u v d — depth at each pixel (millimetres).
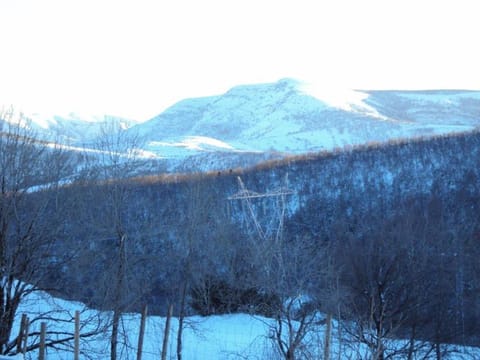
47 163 22609
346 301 26344
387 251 29359
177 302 31016
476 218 52812
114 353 21719
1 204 20953
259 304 29359
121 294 23203
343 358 22625
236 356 24828
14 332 23641
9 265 20891
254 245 29703
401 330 27281
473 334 31422
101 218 23453
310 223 55969
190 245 27719
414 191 64125
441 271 32094
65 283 23219
